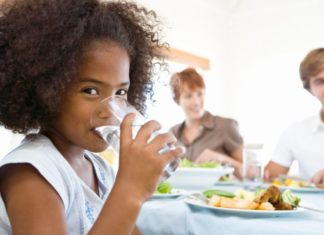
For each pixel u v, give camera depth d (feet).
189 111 7.35
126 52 2.12
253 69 11.45
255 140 11.23
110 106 1.88
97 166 2.50
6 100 2.08
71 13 2.05
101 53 1.97
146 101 2.90
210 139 7.23
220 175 3.92
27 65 1.99
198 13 10.93
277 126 10.94
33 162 1.78
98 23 2.07
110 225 1.64
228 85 11.82
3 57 2.04
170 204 2.73
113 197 1.68
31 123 2.12
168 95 8.85
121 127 1.78
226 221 2.24
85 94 1.94
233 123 7.41
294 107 10.73
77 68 1.92
